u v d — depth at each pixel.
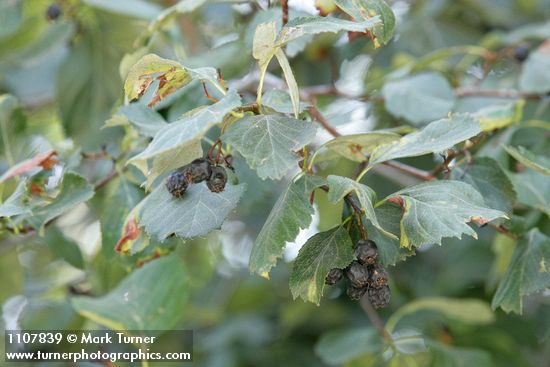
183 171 0.62
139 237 0.68
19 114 0.79
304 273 0.62
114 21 0.94
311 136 0.60
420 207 0.62
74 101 0.93
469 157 0.70
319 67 1.02
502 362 0.98
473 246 1.03
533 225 0.76
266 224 0.62
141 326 0.79
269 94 0.64
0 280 0.89
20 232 0.76
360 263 0.62
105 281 0.92
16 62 1.00
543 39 1.01
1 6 0.95
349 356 0.93
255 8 0.89
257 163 0.60
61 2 0.94
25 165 0.72
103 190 0.85
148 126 0.69
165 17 0.79
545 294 1.03
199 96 0.78
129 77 0.62
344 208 0.64
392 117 0.96
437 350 0.90
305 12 0.77
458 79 1.00
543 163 0.74
